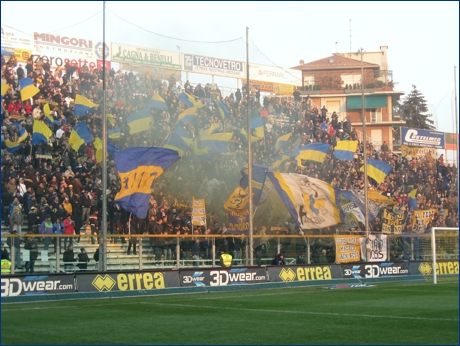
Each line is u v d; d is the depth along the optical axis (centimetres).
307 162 4103
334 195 3409
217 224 3294
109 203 3045
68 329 1491
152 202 3089
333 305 2038
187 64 4478
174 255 2969
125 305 2052
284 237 3278
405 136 4806
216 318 1706
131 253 2939
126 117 3559
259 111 4359
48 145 3125
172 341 1321
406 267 3378
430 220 4034
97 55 3934
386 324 1567
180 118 3456
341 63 7088
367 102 6756
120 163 2856
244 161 3800
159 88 3938
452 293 2498
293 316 1745
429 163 4956
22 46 3591
